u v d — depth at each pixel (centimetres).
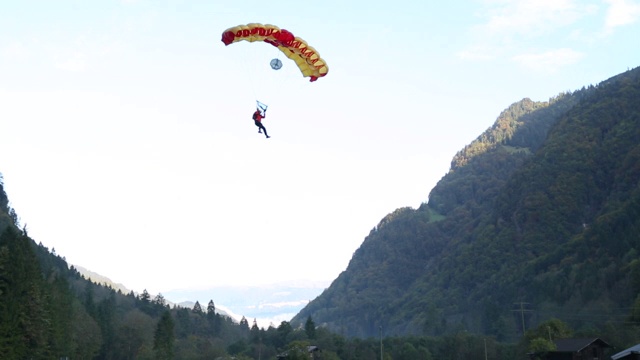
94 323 13462
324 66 4878
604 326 12462
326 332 18038
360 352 15600
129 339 15575
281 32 4628
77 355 12319
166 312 13362
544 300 18612
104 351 14975
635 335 11506
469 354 14525
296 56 4922
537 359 10106
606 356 10450
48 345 9469
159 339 13075
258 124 4522
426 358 14700
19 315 8312
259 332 19325
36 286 8800
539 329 12150
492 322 18638
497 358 14050
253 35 4584
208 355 15988
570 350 9800
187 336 19925
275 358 15212
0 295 8025
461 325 19438
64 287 12306
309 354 14388
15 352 8069
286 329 18488
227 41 4581
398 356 14938
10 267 8219
